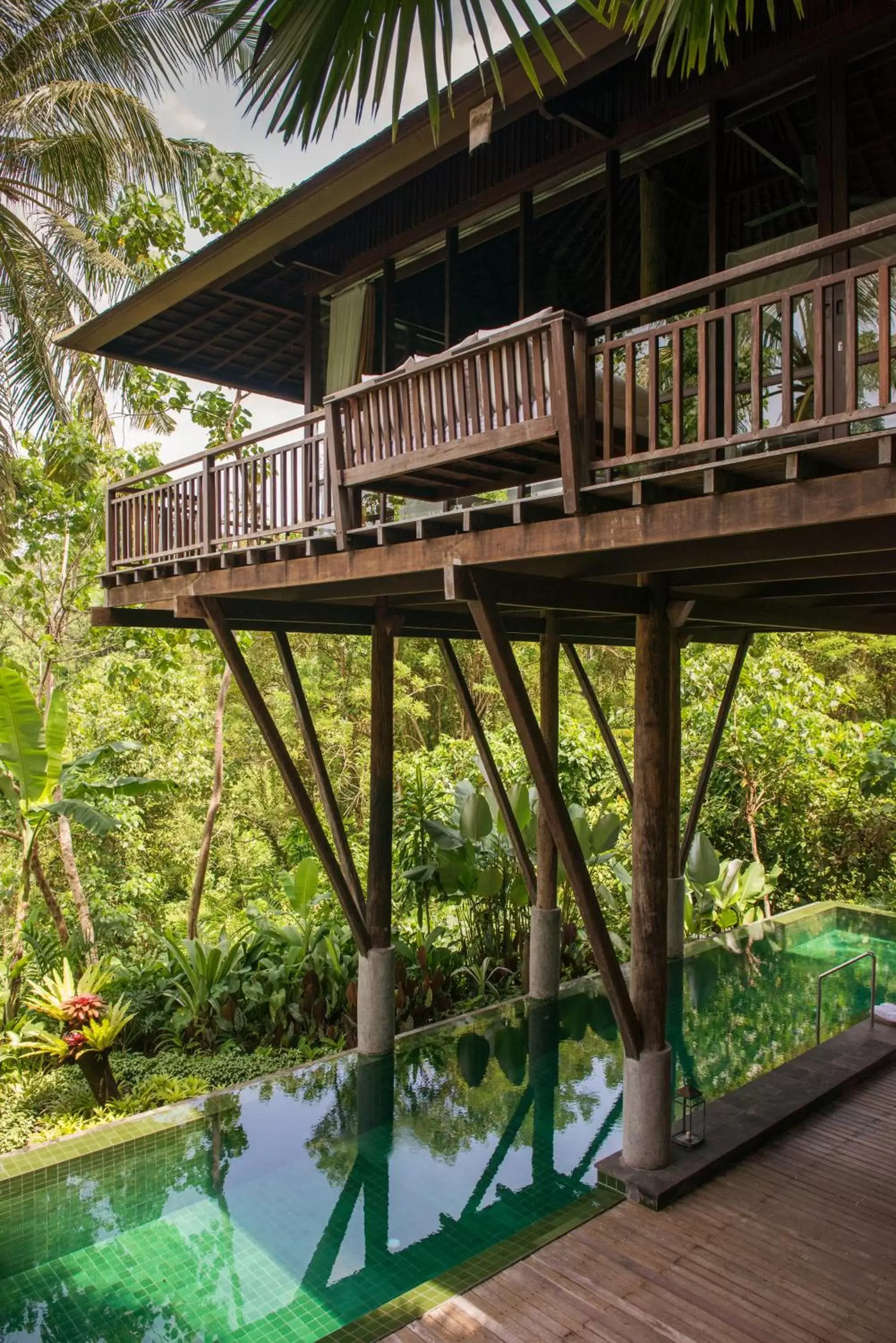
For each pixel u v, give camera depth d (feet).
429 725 68.59
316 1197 19.24
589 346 13.91
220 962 28.81
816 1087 21.35
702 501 12.57
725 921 38.70
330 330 26.66
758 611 24.31
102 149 36.99
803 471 11.35
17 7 36.83
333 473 17.71
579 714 66.08
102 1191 19.42
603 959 17.51
